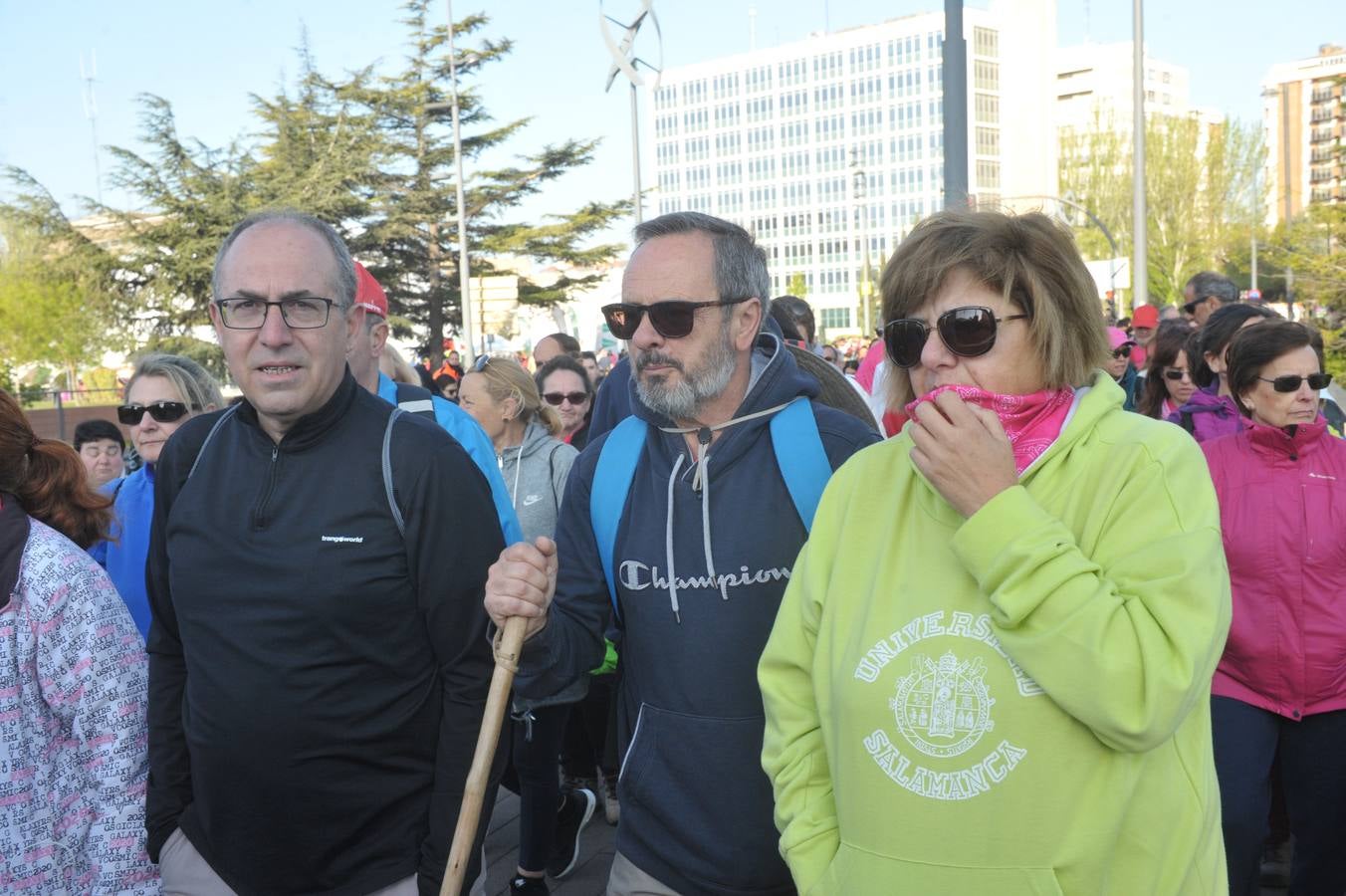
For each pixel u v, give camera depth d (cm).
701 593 236
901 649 178
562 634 246
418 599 236
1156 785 172
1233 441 370
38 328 3728
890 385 208
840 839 186
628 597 247
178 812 247
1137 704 161
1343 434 549
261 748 227
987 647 172
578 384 686
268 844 231
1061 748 168
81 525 262
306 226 238
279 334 226
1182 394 562
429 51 4353
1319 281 2053
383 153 4106
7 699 232
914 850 171
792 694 204
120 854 245
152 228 3741
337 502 230
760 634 234
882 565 187
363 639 230
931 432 176
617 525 250
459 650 238
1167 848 173
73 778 244
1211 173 5666
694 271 240
